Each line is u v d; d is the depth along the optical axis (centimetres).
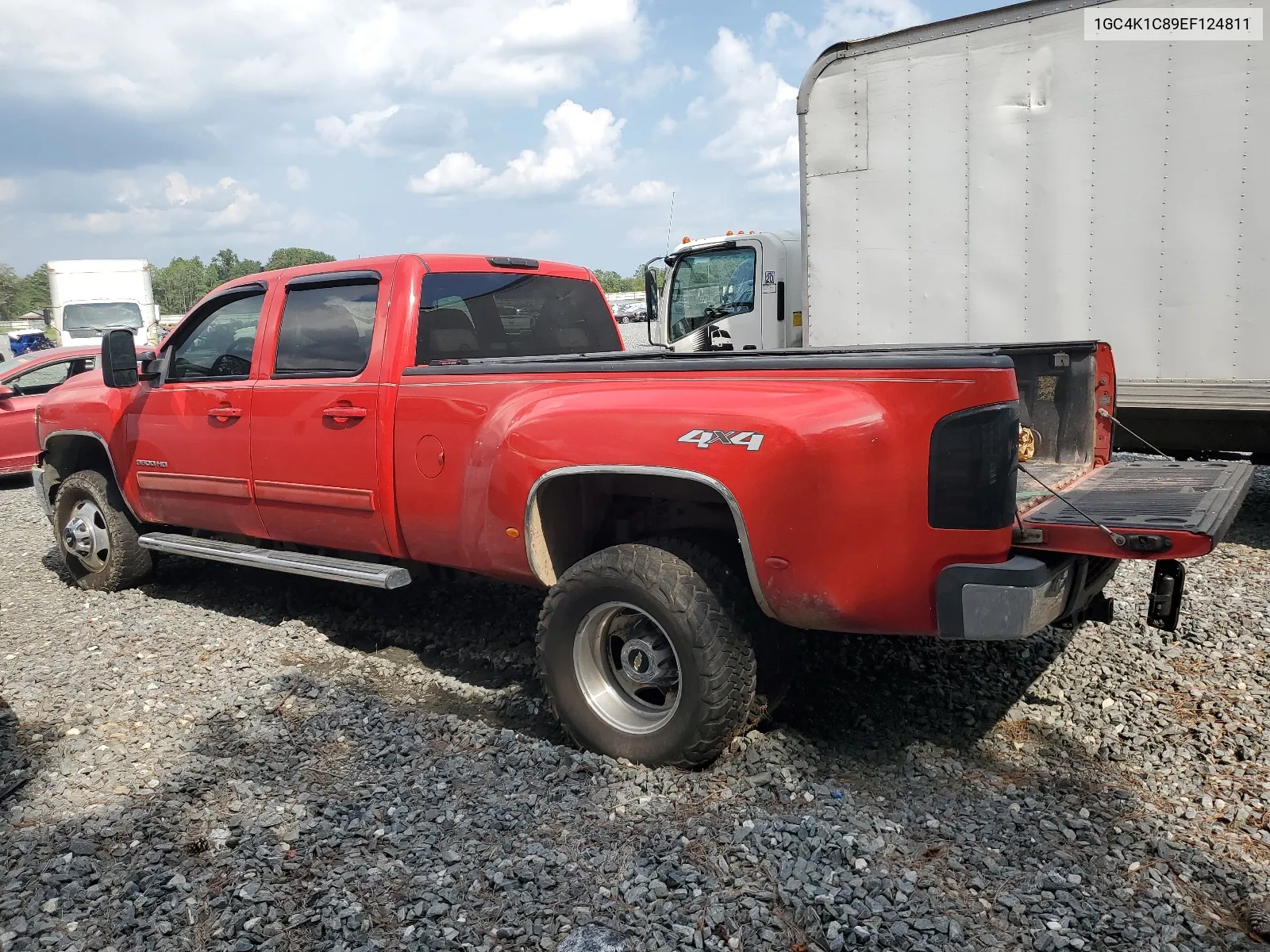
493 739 367
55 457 638
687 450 318
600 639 352
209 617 552
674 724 328
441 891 265
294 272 483
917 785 327
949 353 355
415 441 411
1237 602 512
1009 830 294
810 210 751
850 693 409
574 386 364
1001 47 656
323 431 448
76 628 534
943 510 288
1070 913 248
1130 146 621
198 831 306
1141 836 290
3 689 440
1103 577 352
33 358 1172
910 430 290
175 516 551
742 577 328
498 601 567
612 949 238
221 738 380
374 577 434
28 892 273
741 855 276
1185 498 333
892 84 704
